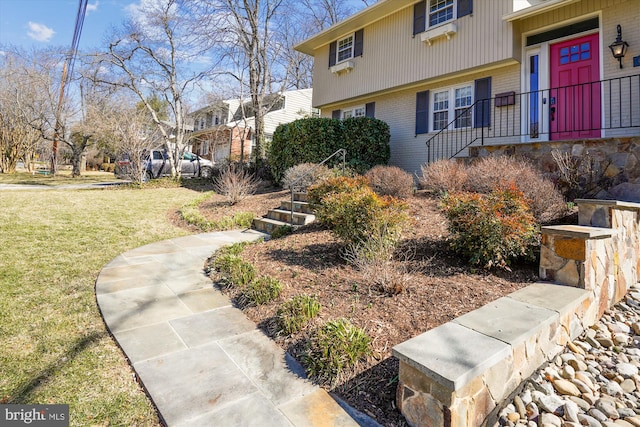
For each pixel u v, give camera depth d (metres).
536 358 2.21
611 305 3.25
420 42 9.02
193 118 19.83
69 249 4.93
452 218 3.60
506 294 2.88
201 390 2.11
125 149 12.37
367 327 2.60
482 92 8.22
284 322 2.73
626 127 5.98
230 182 9.03
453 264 3.59
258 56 13.30
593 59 6.79
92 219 6.78
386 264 3.25
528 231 3.31
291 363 2.40
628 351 2.54
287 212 6.60
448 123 8.70
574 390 2.12
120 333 2.76
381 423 1.86
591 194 5.14
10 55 19.83
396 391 1.97
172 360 2.42
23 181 15.74
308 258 4.25
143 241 5.63
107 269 4.25
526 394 2.07
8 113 20.47
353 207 3.92
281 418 1.89
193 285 3.83
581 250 2.86
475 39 7.88
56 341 2.62
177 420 1.86
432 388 1.71
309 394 2.09
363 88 10.51
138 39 12.92
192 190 11.37
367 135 9.12
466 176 5.75
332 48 11.64
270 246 4.93
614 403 2.05
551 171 5.75
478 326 2.15
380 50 10.06
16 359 2.38
